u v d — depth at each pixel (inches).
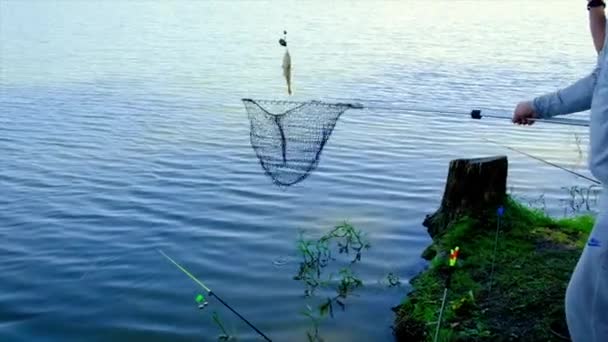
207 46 1071.0
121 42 1104.2
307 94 690.2
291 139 251.4
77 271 286.7
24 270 286.8
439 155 470.6
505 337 206.2
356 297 262.5
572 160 458.6
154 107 622.2
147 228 334.3
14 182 405.4
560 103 161.5
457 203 309.7
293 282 276.7
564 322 208.2
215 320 246.5
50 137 512.4
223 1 2085.4
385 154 469.4
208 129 538.0
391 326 241.1
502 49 1080.2
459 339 208.5
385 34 1284.4
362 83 761.6
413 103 653.3
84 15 1569.9
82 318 249.3
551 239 280.8
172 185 400.5
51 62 885.2
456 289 242.4
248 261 296.8
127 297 264.7
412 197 382.0
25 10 1667.1
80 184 402.0
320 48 1067.3
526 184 407.5
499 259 262.1
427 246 310.5
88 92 690.8
